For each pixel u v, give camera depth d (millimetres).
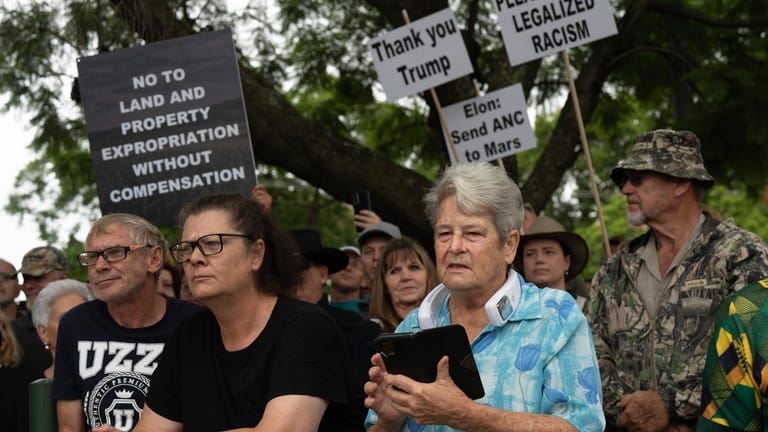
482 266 3318
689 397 4492
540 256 6195
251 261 3650
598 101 10883
